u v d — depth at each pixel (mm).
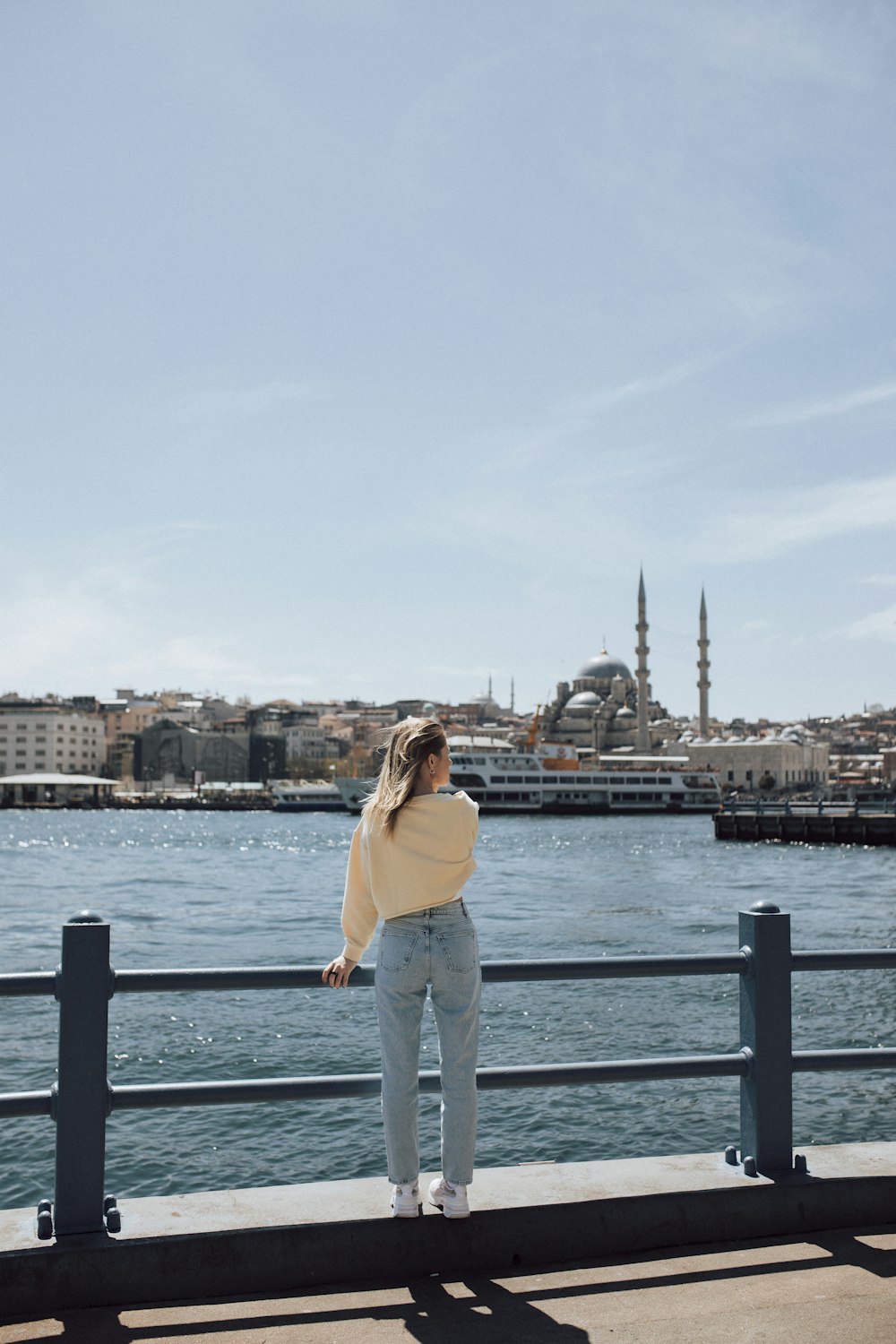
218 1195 5410
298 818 198750
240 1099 5066
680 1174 5699
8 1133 15125
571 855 83625
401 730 5184
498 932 37906
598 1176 5645
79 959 4977
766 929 5730
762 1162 5703
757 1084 5703
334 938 36344
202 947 34500
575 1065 5398
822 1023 22234
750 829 98938
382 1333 4512
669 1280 5000
